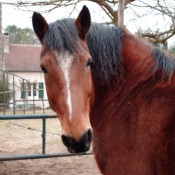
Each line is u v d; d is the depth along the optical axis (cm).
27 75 2691
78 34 239
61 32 231
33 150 786
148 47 280
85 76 229
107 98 272
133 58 274
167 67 260
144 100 257
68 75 222
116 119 263
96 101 275
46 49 234
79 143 212
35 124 1295
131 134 255
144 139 248
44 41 239
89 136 219
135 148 252
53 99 234
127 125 258
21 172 584
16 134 1044
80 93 222
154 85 259
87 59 229
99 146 272
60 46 226
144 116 252
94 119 277
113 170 263
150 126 247
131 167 254
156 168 247
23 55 2856
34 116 479
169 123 242
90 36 266
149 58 271
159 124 244
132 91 265
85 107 226
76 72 223
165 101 248
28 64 2742
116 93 270
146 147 247
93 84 266
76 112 215
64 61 224
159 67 263
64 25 236
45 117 486
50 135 1016
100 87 273
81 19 240
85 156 714
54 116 490
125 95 266
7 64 2681
